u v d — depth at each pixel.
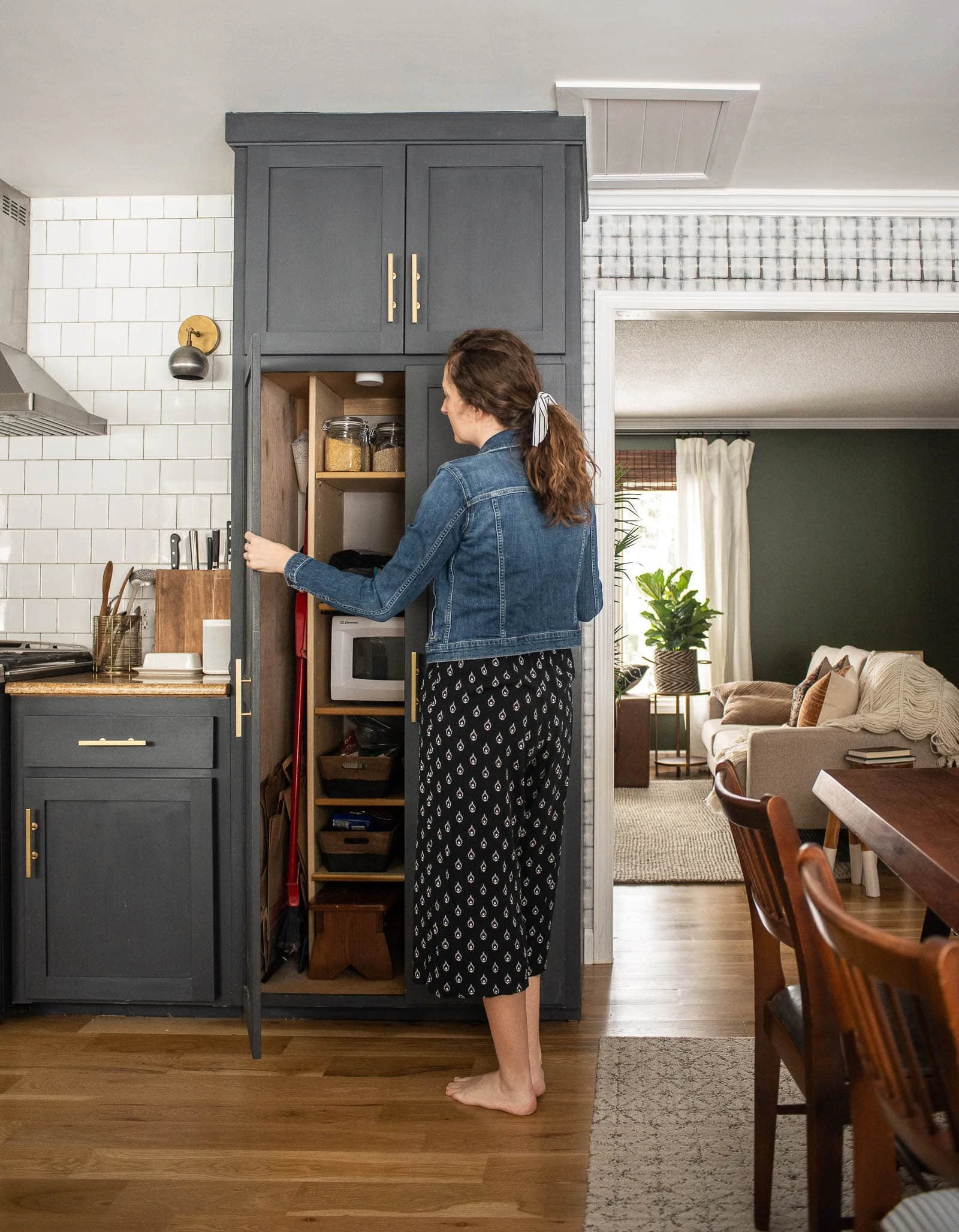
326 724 2.82
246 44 2.21
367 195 2.50
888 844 1.41
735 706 5.66
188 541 3.00
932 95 2.44
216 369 3.02
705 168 2.85
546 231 2.48
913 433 7.30
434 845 1.94
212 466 3.03
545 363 2.48
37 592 3.07
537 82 2.37
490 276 2.48
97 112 2.51
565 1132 1.97
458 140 2.50
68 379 3.05
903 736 4.05
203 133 2.62
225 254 3.02
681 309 3.05
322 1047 2.38
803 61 2.28
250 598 2.26
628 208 3.04
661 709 7.27
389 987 2.55
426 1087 2.17
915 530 7.32
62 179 2.91
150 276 3.04
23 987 2.52
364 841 2.65
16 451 3.08
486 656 1.91
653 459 7.23
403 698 2.68
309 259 2.50
